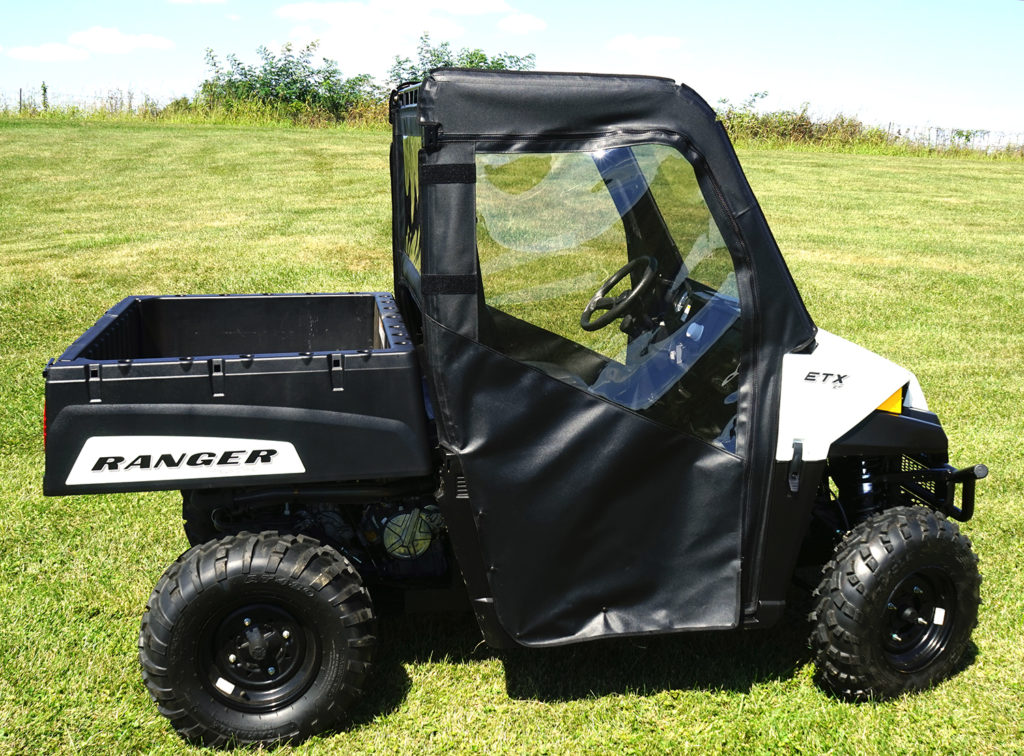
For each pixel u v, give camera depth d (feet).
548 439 8.75
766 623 9.51
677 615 9.25
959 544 9.79
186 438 8.55
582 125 8.47
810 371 9.09
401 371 8.82
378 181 52.19
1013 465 16.33
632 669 10.50
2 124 73.56
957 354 23.52
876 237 42.14
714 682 10.29
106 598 11.89
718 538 9.16
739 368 9.01
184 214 41.70
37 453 16.35
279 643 9.08
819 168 69.97
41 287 27.99
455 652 10.84
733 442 9.13
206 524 10.55
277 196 46.91
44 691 10.03
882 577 9.46
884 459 10.63
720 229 8.82
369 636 9.18
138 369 8.44
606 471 8.85
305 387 8.68
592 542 9.00
